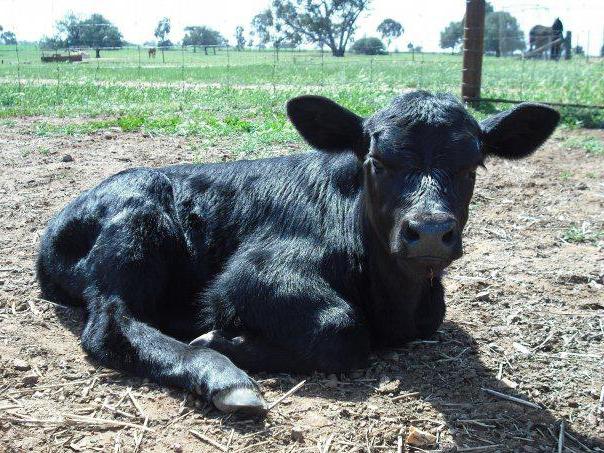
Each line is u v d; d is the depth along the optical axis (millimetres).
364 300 1390
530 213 2338
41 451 1067
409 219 1120
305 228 1422
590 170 2986
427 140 1207
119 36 18344
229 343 1331
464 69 4504
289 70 9570
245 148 2938
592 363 1377
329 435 1113
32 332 1423
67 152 2953
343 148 1377
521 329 1515
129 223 1435
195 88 6203
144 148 3053
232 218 1512
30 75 8086
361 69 8742
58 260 1520
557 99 5227
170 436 1107
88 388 1232
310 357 1290
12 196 2297
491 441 1115
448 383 1283
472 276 1798
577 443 1126
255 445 1087
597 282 1771
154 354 1268
